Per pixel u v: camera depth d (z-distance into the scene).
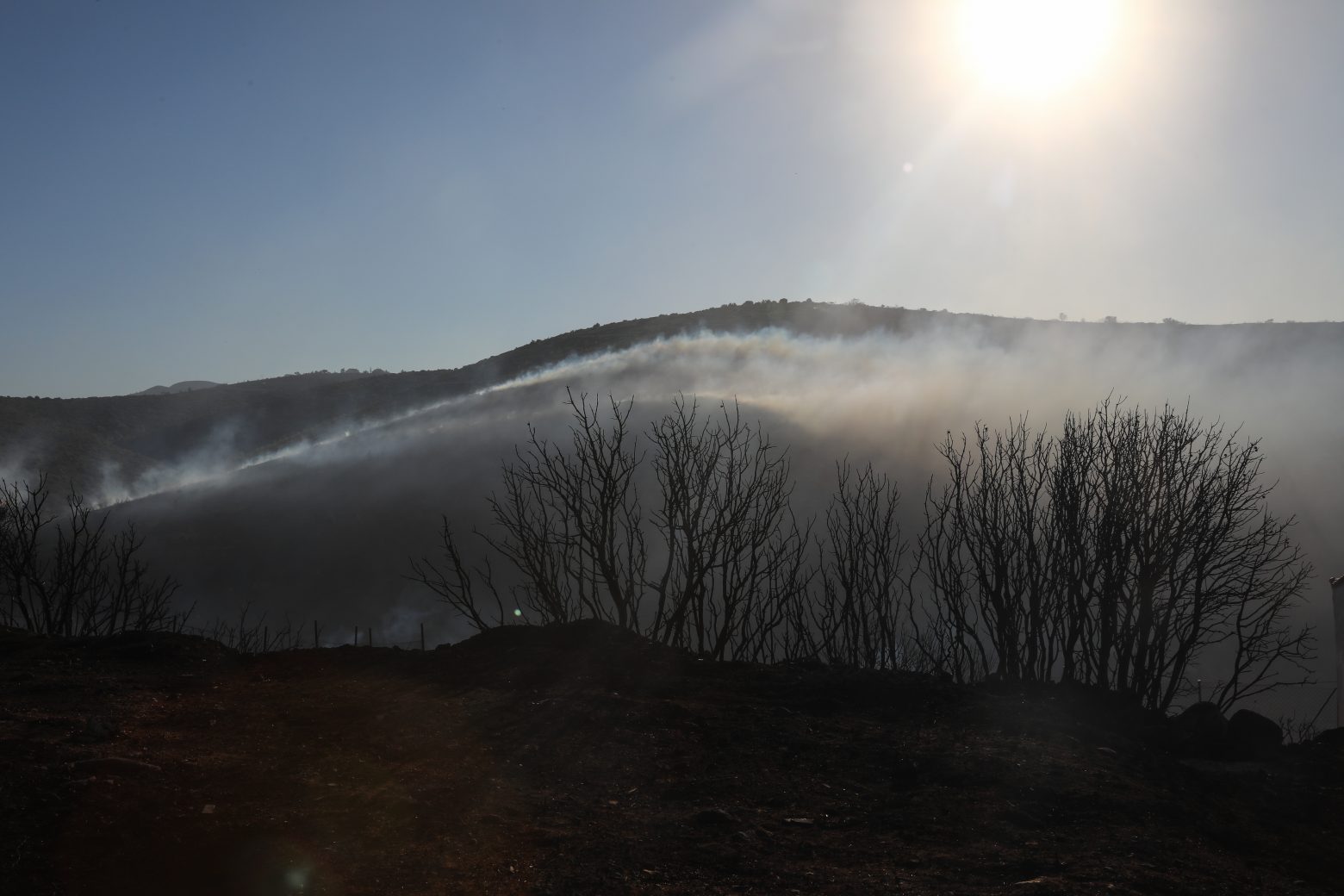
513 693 9.40
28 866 5.25
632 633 11.64
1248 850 6.83
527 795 6.88
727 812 6.64
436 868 5.67
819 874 5.79
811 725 8.78
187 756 7.00
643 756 7.79
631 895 5.43
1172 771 8.37
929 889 5.62
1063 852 6.27
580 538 13.90
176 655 10.48
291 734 7.89
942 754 8.01
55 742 6.96
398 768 7.21
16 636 11.12
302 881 5.38
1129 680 14.88
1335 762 9.38
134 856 5.48
